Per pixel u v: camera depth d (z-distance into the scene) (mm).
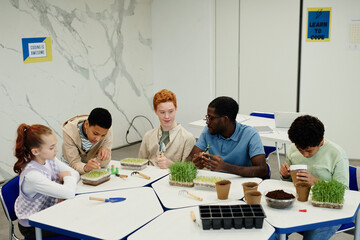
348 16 4434
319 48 4590
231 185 2168
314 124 1976
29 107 4309
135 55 5574
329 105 4723
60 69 4582
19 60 4148
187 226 1681
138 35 5574
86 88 4930
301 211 1803
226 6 4992
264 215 1642
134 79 5617
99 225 1710
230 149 2467
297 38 4668
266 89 4988
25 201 2039
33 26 4234
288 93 4875
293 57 4738
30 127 2033
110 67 5215
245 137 2410
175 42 5555
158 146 2738
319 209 1826
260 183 2189
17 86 4168
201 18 5203
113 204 1939
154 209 1868
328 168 2133
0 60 3982
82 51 4812
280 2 4656
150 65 5848
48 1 4344
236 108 2398
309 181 1999
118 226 1695
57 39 4500
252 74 5027
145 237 1590
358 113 4676
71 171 2273
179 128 2736
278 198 1837
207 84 5336
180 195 2041
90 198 1964
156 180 2307
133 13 5441
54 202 2129
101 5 4965
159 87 5891
